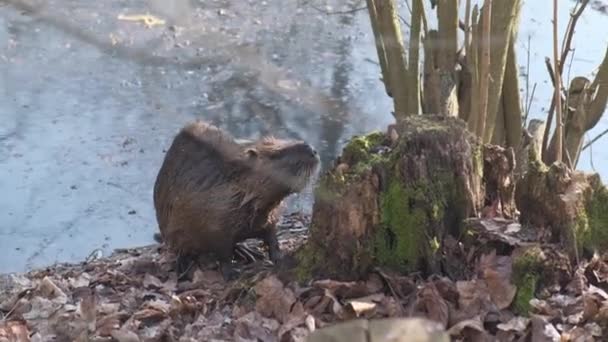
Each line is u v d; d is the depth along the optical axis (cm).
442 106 454
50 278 449
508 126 475
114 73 702
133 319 386
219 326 366
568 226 362
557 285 356
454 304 353
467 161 365
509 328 338
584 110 473
